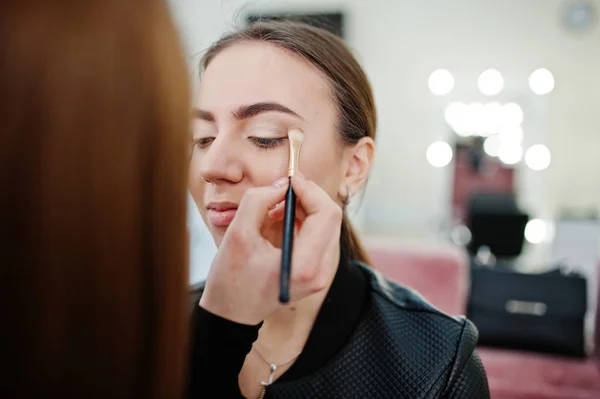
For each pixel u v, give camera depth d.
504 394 1.37
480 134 2.70
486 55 2.64
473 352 0.57
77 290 0.21
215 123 0.57
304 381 0.52
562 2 2.54
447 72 2.69
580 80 2.57
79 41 0.21
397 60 2.73
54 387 0.22
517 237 2.57
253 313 0.35
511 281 1.68
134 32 0.22
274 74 0.55
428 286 1.63
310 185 0.39
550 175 2.64
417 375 0.52
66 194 0.21
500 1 2.60
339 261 0.55
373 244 1.76
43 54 0.20
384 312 0.57
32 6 0.20
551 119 2.62
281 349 0.54
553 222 2.45
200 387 0.35
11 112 0.20
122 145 0.22
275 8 1.93
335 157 0.60
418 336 0.56
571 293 1.63
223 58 0.57
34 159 0.20
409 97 2.74
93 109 0.21
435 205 2.77
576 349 1.59
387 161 2.80
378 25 2.72
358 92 0.63
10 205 0.20
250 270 0.34
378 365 0.53
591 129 2.58
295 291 0.34
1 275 0.21
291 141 0.54
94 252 0.21
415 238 2.79
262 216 0.35
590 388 1.38
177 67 0.24
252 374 0.53
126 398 0.23
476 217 2.60
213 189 0.55
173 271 0.25
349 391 0.51
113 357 0.23
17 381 0.21
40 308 0.21
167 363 0.25
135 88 0.22
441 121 2.72
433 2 2.66
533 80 2.61
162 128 0.23
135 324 0.23
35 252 0.21
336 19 2.64
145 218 0.23
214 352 0.35
